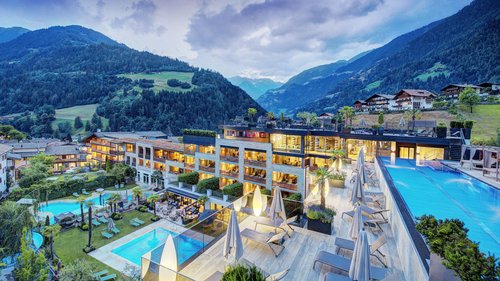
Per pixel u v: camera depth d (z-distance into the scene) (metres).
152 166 47.03
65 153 62.69
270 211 13.52
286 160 32.84
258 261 10.59
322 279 9.31
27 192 36.81
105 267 20.44
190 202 34.44
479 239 8.71
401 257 9.70
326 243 12.05
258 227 13.91
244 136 38.22
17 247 18.88
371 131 32.66
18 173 53.44
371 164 27.59
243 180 33.91
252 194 16.47
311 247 11.70
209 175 37.84
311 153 33.09
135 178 50.56
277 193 13.43
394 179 17.41
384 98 93.62
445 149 25.11
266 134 36.34
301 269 9.98
